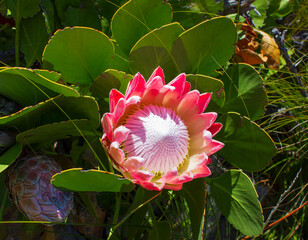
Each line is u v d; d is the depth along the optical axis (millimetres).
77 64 654
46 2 740
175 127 602
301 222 922
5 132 632
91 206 753
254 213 684
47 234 760
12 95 641
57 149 805
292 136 984
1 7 756
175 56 699
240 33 958
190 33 677
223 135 742
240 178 708
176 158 595
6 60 788
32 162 619
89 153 768
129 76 644
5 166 575
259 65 1032
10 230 759
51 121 657
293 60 1121
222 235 927
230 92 753
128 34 719
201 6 842
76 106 625
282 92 1000
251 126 710
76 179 548
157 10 715
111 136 562
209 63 723
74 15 758
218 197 732
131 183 578
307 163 992
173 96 615
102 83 654
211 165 912
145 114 603
